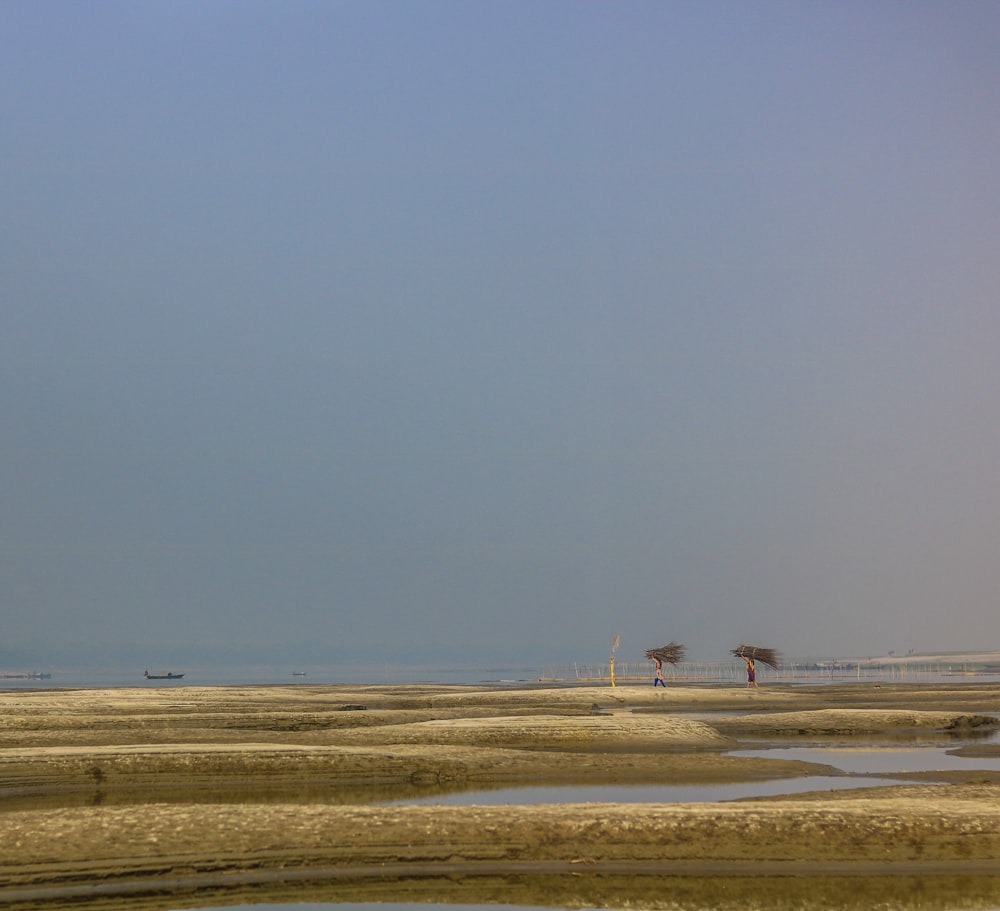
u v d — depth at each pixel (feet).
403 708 214.90
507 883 74.28
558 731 145.28
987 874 75.82
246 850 77.61
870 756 133.39
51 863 75.05
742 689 268.82
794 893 72.18
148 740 139.95
